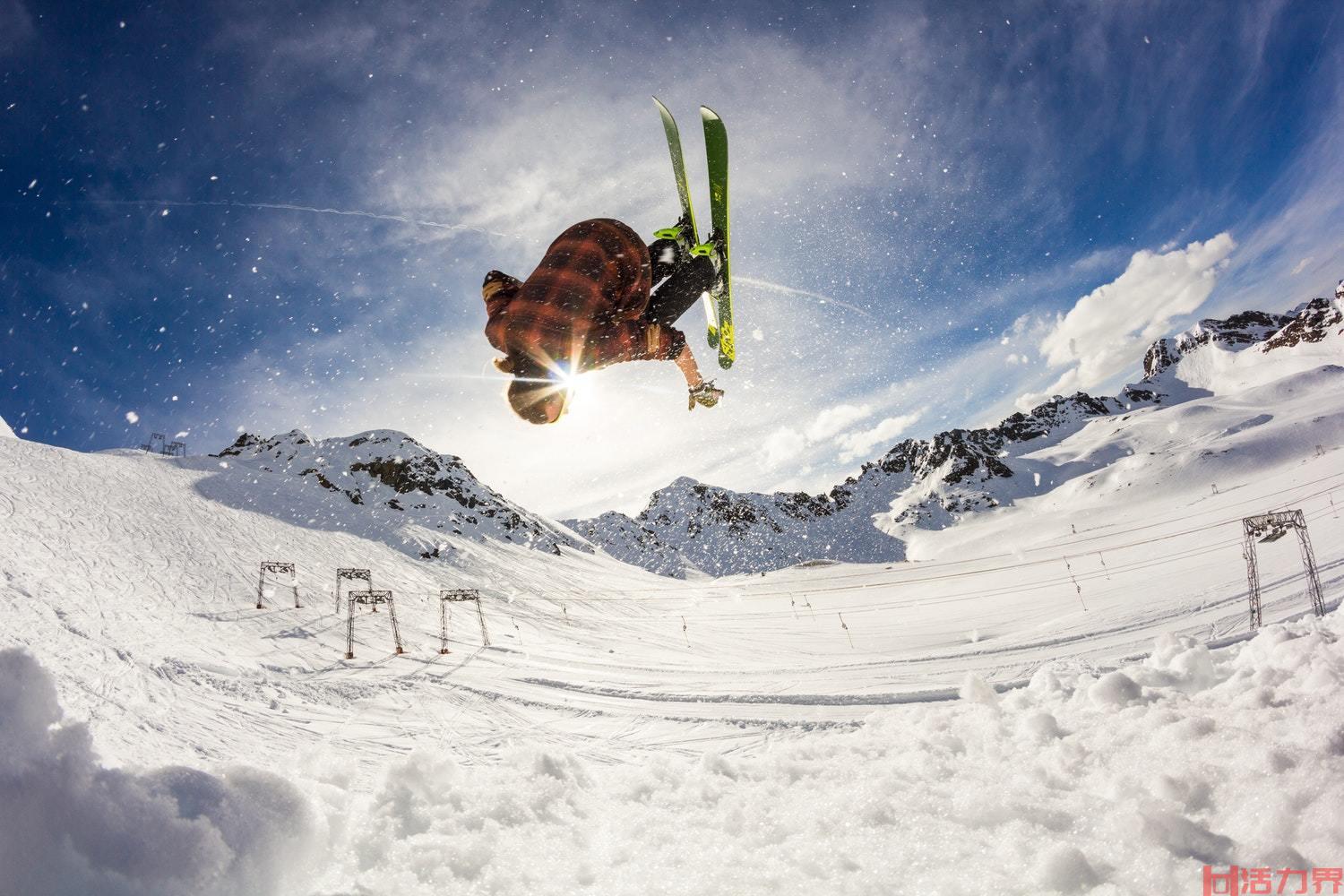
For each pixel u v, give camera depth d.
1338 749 2.60
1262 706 3.50
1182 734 3.16
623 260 2.70
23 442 67.88
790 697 24.92
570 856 2.55
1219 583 40.22
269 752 11.30
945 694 23.52
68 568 39.38
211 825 1.96
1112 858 2.11
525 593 79.06
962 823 2.55
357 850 2.50
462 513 110.50
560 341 2.54
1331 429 161.38
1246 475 156.62
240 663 27.34
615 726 19.94
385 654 37.59
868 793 2.85
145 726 11.52
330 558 67.50
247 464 101.81
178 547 52.56
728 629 74.25
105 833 1.84
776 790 3.30
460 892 2.22
